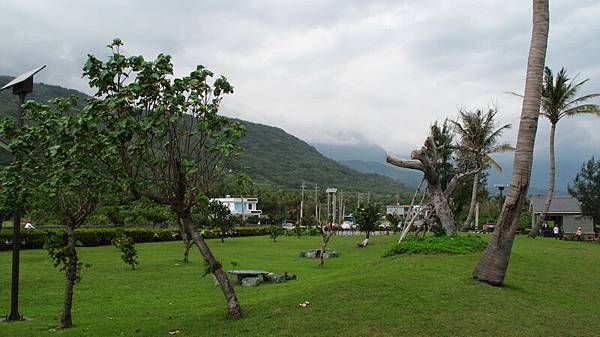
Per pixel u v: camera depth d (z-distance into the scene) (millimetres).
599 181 36344
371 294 8680
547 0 10008
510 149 31312
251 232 48125
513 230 9844
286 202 69250
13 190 8438
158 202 7879
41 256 22672
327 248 28672
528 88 9906
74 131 7070
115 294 13633
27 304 12234
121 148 7355
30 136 8305
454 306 8227
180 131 7742
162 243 34938
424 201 22062
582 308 9086
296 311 7906
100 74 7180
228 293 8109
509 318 7773
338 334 6812
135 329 8320
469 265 12305
